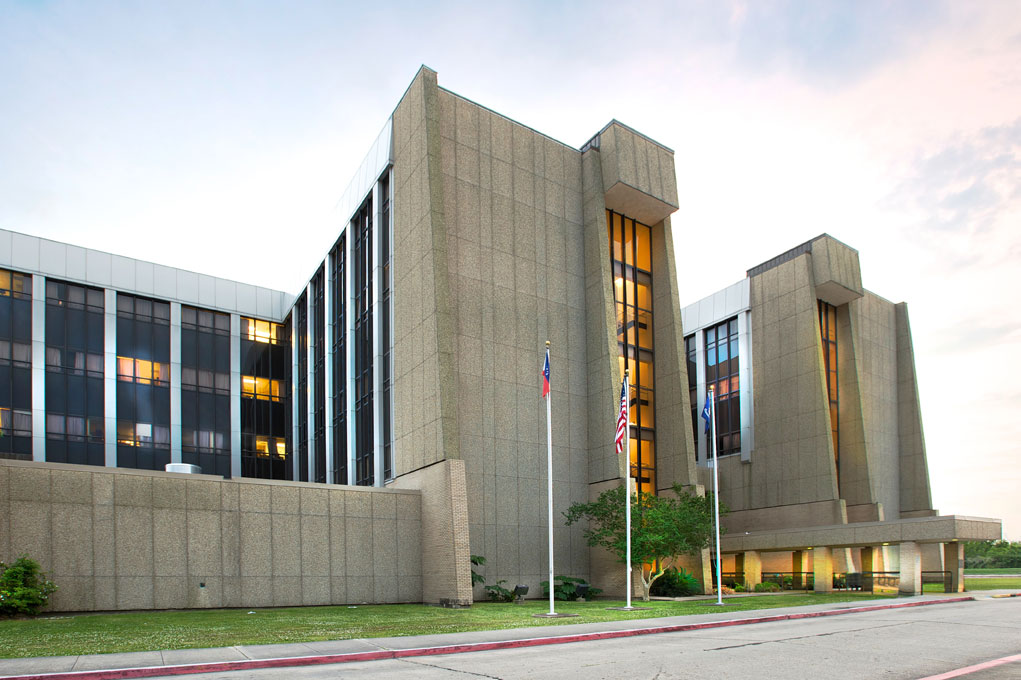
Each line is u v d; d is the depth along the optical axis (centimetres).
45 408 4462
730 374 5753
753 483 5397
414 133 3594
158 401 4919
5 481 2389
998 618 2348
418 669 1306
